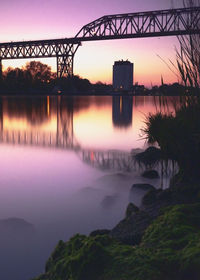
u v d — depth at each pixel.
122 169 8.46
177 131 3.53
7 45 87.44
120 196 5.89
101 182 7.03
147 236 1.76
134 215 2.66
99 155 10.96
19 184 7.34
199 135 3.40
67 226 4.80
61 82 89.25
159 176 6.84
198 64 2.92
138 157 9.23
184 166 3.50
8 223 4.77
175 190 3.09
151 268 1.32
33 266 3.71
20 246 4.18
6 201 6.05
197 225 1.79
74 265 1.44
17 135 17.14
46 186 7.08
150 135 3.96
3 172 8.62
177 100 3.54
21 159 10.57
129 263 1.37
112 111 37.47
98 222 4.89
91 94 145.25
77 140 15.45
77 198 6.07
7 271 3.60
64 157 10.84
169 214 1.90
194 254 1.31
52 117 29.59
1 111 36.94
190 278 1.25
